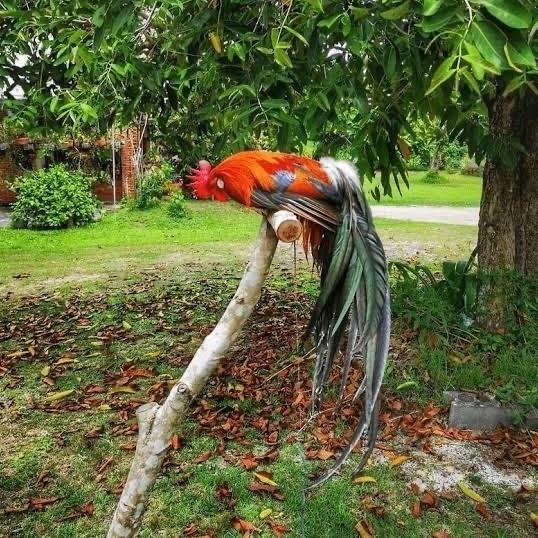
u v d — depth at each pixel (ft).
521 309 13.61
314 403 5.06
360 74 8.91
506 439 11.02
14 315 19.12
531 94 12.91
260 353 14.78
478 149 12.25
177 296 20.71
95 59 10.60
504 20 4.63
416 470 10.21
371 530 8.71
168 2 8.64
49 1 11.23
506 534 8.68
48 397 13.10
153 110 13.55
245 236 34.63
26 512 9.28
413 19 7.55
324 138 10.74
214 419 11.78
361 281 4.49
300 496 9.45
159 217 41.01
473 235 34.99
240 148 8.33
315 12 7.47
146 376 13.98
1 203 50.83
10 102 12.60
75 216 38.11
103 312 18.98
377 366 4.35
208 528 8.80
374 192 12.04
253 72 8.72
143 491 5.46
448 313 14.06
